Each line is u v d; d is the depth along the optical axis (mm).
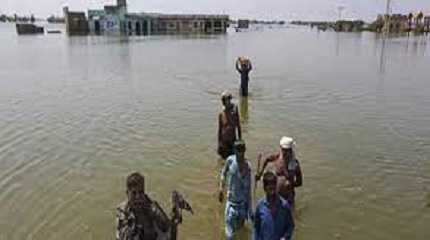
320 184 11391
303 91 26344
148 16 119125
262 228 6172
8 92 25734
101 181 11617
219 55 55219
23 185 11375
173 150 14156
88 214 9758
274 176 6055
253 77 33469
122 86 28406
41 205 10203
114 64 43125
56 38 101125
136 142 15125
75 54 55656
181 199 5934
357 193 10859
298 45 80938
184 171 12242
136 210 5270
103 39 95062
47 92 25766
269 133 16188
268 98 23828
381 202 10367
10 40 92812
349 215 9711
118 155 13742
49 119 18672
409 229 9156
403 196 10734
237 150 7797
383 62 46625
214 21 131625
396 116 19297
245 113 19719
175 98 23797
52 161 13234
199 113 19812
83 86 28312
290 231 6219
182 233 8836
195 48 68062
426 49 67625
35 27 124875
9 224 9305
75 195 10742
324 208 10031
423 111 20438
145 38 98938
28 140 15484
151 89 27078
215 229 9000
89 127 17266
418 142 15227
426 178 11906
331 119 18562
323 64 44562
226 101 12094
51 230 9047
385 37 118000
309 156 13625
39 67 39938
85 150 14281
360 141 15273
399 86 28844
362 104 22125
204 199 10367
